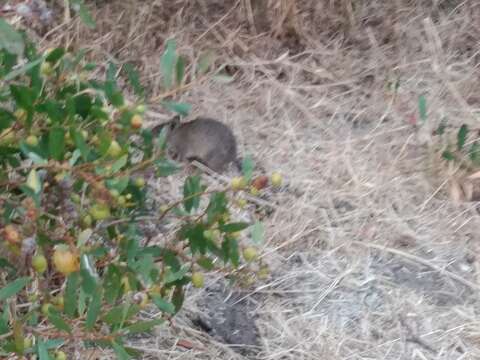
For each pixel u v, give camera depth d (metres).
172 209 1.56
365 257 1.88
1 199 1.34
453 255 1.89
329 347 1.70
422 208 1.98
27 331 1.40
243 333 1.72
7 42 1.28
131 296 1.47
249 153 2.11
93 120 1.38
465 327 1.74
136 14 2.35
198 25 2.43
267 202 1.97
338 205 1.99
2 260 1.39
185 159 2.03
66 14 2.14
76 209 1.36
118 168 1.32
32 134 1.33
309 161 2.10
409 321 1.75
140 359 1.63
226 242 1.44
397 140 2.15
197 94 2.24
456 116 2.22
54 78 1.43
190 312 1.73
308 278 1.83
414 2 2.54
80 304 1.30
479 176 2.01
